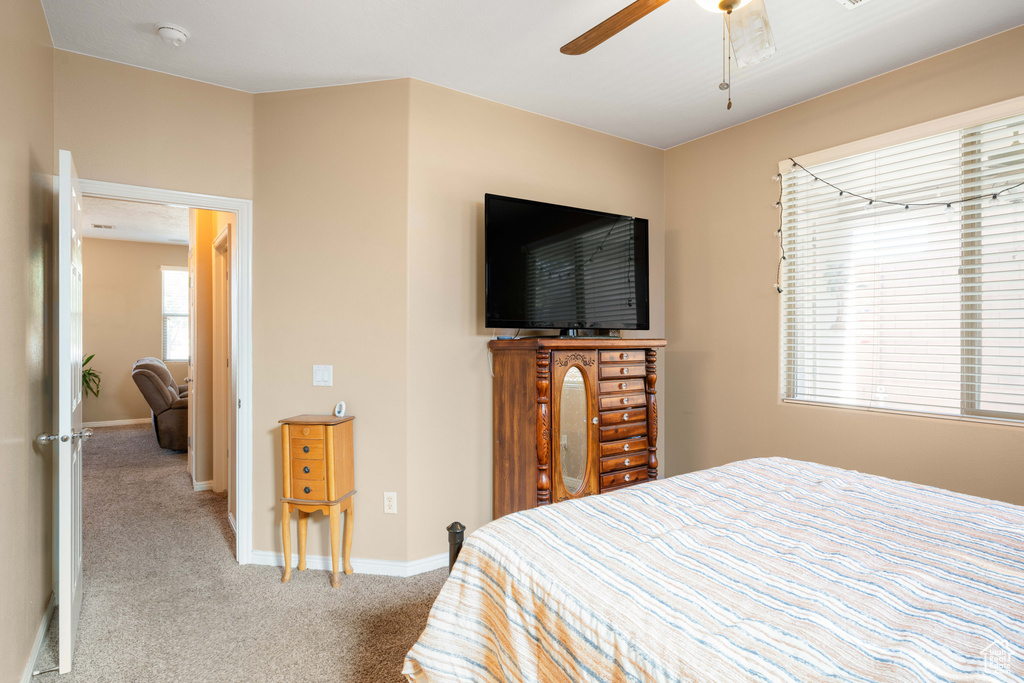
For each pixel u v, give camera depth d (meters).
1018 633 0.87
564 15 2.24
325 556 2.88
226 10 2.19
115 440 6.39
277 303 2.91
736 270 3.43
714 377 3.56
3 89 1.62
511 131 3.16
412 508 2.82
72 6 2.15
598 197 3.54
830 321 2.98
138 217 6.04
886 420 2.71
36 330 2.07
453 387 2.96
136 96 2.65
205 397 4.36
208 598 2.52
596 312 3.25
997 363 2.37
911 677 0.75
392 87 2.82
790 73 2.75
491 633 1.24
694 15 2.23
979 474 2.40
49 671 1.95
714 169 3.57
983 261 2.41
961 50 2.47
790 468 1.98
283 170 2.91
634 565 1.15
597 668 0.93
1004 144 2.35
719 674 0.79
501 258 2.86
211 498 4.12
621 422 3.09
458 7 2.19
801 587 1.04
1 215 1.60
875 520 1.44
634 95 3.01
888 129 2.72
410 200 2.80
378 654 2.07
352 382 2.85
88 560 2.96
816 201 3.03
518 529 1.37
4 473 1.62
